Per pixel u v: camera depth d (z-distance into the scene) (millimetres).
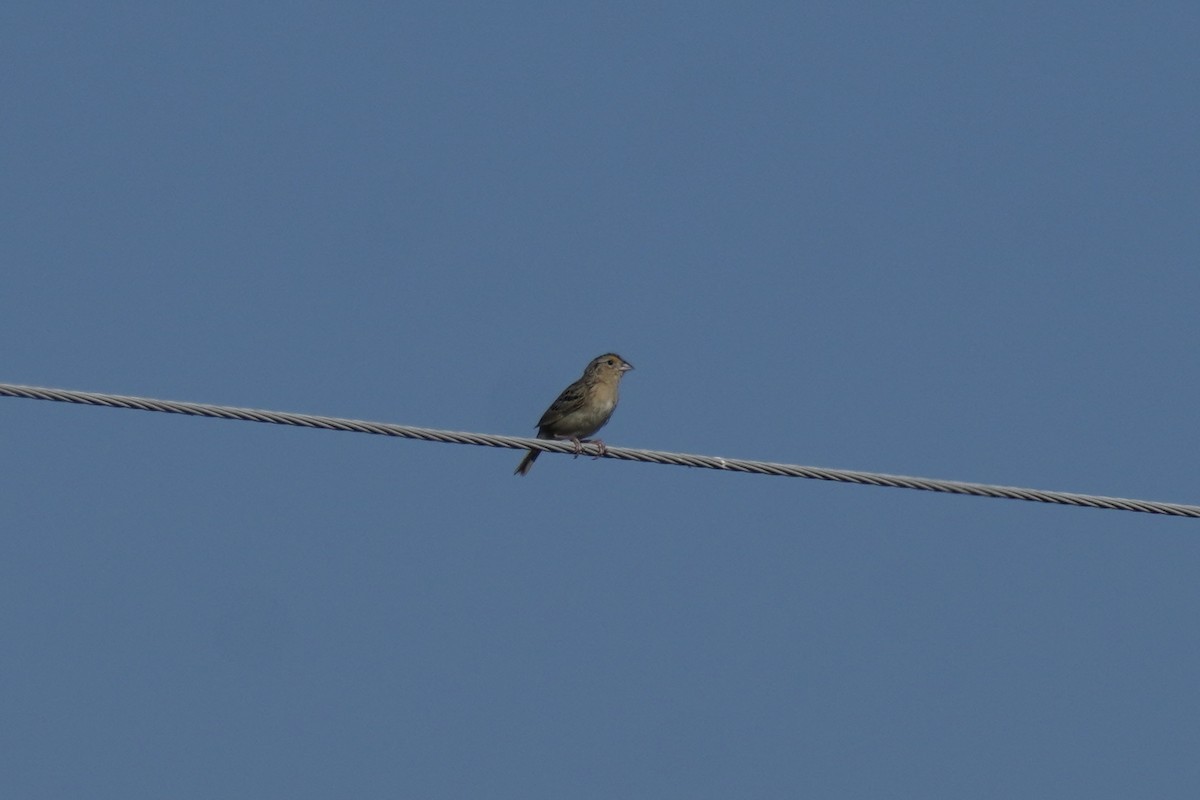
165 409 16750
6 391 16469
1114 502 17422
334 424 17141
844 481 17641
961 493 17469
